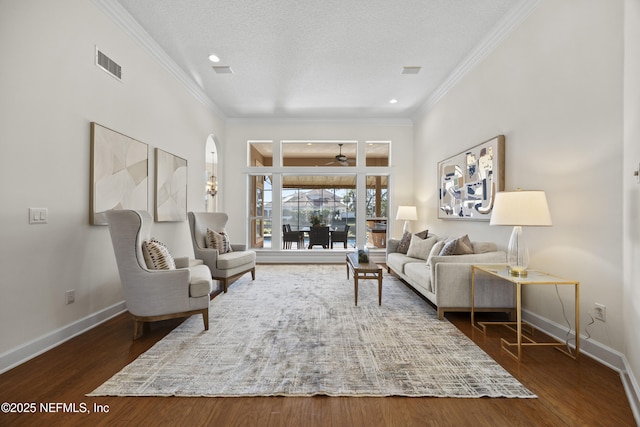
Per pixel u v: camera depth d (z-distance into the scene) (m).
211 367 2.04
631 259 1.85
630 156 1.87
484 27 3.40
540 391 1.79
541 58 2.78
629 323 1.87
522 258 2.44
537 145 2.82
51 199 2.37
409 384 1.85
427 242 4.51
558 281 2.21
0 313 1.99
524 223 2.33
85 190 2.72
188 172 4.86
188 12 3.17
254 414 1.59
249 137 6.73
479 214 3.76
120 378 1.91
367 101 5.66
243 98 5.54
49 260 2.36
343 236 6.98
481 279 2.95
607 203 2.13
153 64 3.82
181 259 3.44
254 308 3.34
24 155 2.14
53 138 2.38
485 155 3.61
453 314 3.21
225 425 1.51
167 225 4.22
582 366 2.08
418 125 6.34
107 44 2.98
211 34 3.56
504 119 3.33
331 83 4.88
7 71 2.02
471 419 1.55
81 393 1.75
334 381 1.88
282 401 1.69
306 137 6.72
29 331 2.19
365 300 3.66
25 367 2.04
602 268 2.16
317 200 6.99
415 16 3.22
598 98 2.20
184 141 4.70
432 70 4.42
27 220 2.17
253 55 4.02
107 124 3.00
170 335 2.58
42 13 2.27
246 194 6.73
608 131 2.12
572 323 2.41
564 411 1.61
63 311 2.49
